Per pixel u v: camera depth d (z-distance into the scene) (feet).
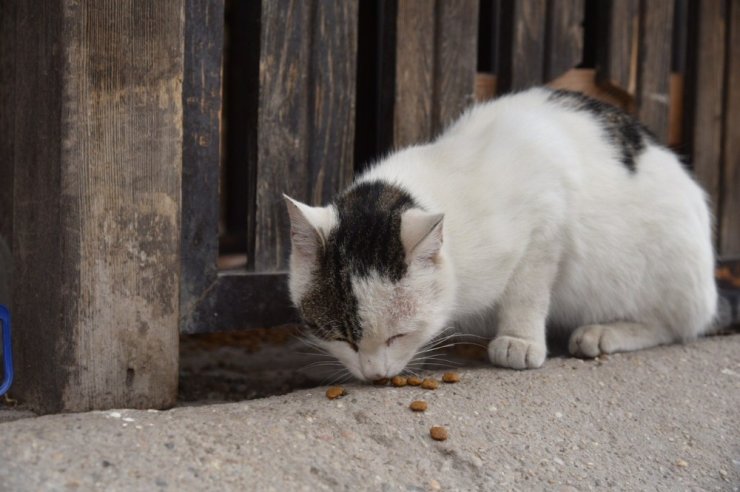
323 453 3.31
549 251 3.93
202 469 3.19
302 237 3.62
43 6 3.46
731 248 4.95
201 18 3.77
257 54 3.95
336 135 4.09
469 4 4.29
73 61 3.43
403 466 3.34
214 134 3.83
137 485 3.12
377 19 4.93
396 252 3.55
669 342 4.25
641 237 4.12
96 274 3.51
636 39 4.63
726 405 3.81
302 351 4.66
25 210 3.58
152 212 3.56
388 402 3.54
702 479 3.50
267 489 3.18
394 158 3.94
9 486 3.08
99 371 3.53
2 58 3.87
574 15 4.50
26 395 3.61
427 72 4.25
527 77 4.46
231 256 4.93
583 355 4.06
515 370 3.87
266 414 3.43
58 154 3.45
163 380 3.63
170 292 3.62
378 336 3.57
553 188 3.90
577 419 3.61
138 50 3.51
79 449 3.19
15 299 3.64
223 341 4.83
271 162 4.00
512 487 3.34
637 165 4.12
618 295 4.17
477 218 3.79
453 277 3.70
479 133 4.00
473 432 3.47
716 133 4.88
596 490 3.38
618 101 4.65
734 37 4.85
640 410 3.71
